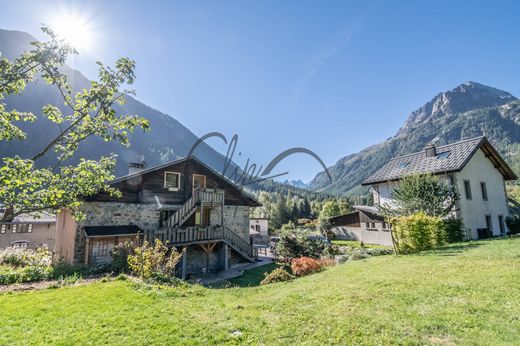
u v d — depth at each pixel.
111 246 15.03
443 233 14.80
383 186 25.92
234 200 22.64
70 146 6.11
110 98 5.52
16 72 5.00
